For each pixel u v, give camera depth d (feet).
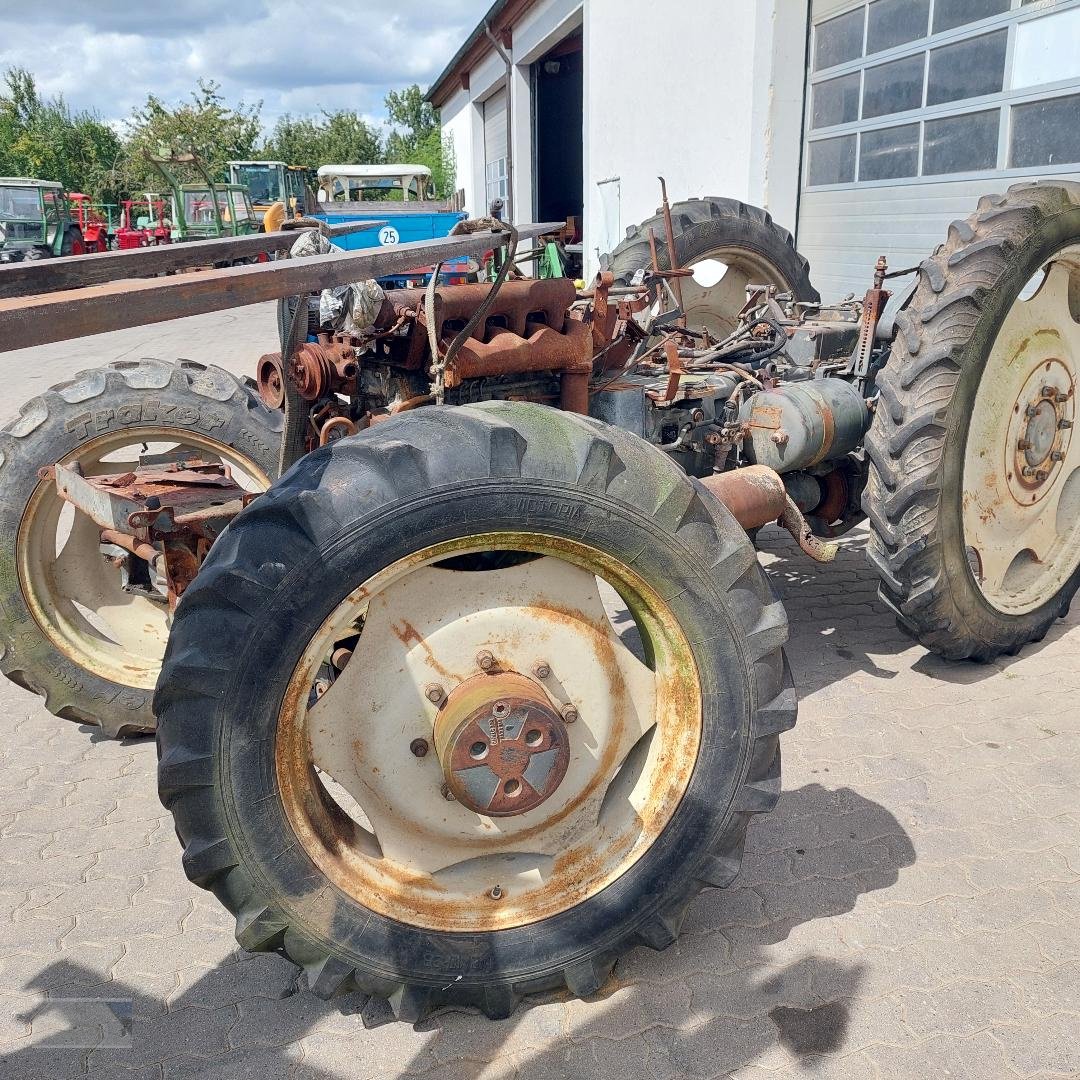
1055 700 10.99
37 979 7.32
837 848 8.54
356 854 6.45
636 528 6.14
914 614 10.76
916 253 21.34
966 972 7.09
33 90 140.26
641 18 32.71
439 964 6.39
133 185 132.05
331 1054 6.55
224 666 5.55
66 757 10.69
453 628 6.30
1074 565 12.38
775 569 15.25
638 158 34.27
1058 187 10.58
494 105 65.00
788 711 6.68
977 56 19.07
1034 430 11.46
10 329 4.19
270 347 40.86
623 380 10.82
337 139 156.35
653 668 7.19
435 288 8.04
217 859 5.80
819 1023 6.68
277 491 5.82
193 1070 6.47
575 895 6.66
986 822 8.83
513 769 6.13
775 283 16.29
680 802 6.67
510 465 5.86
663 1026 6.69
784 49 24.03
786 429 10.67
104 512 8.95
